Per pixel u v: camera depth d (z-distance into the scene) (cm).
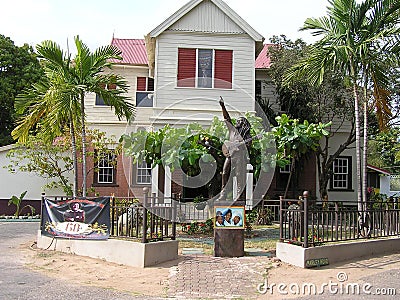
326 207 1273
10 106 2759
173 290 788
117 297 746
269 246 1176
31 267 969
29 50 2906
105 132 1978
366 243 1061
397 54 1303
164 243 1002
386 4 1290
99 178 2019
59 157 1911
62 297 741
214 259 1020
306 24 1391
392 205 1263
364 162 1355
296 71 1393
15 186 2036
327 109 2033
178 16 1894
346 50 1275
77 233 1107
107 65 1454
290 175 1858
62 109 1323
